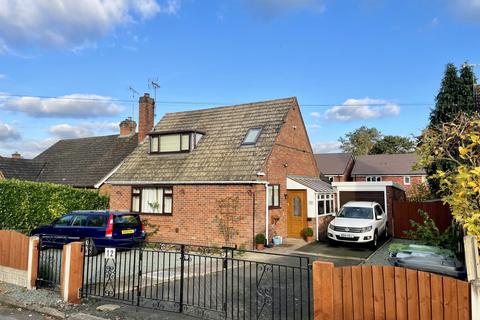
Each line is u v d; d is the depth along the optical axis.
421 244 9.92
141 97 23.91
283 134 18.56
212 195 16.31
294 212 18.27
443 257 7.85
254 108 20.16
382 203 19.72
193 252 14.94
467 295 4.46
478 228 5.79
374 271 5.11
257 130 18.25
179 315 6.89
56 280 8.91
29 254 8.80
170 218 17.39
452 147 7.74
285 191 18.34
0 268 9.42
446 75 18.80
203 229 16.38
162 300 7.48
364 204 17.12
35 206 17.69
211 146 18.52
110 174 23.81
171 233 17.27
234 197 15.74
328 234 15.80
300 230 18.00
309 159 22.16
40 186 17.98
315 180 21.09
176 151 19.20
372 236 14.94
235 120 19.86
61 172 26.70
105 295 8.14
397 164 45.19
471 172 5.88
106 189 23.19
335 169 44.81
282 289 8.92
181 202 17.17
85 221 14.34
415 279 4.82
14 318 6.88
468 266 4.86
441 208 16.48
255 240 15.06
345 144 68.38
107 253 8.09
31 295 8.16
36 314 7.13
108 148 27.05
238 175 15.84
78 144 29.64
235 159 16.88
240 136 18.34
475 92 16.27
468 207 6.36
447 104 18.27
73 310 7.21
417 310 4.77
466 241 4.94
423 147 7.86
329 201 20.00
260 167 15.76
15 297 8.02
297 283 9.52
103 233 13.73
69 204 18.95
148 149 20.38
